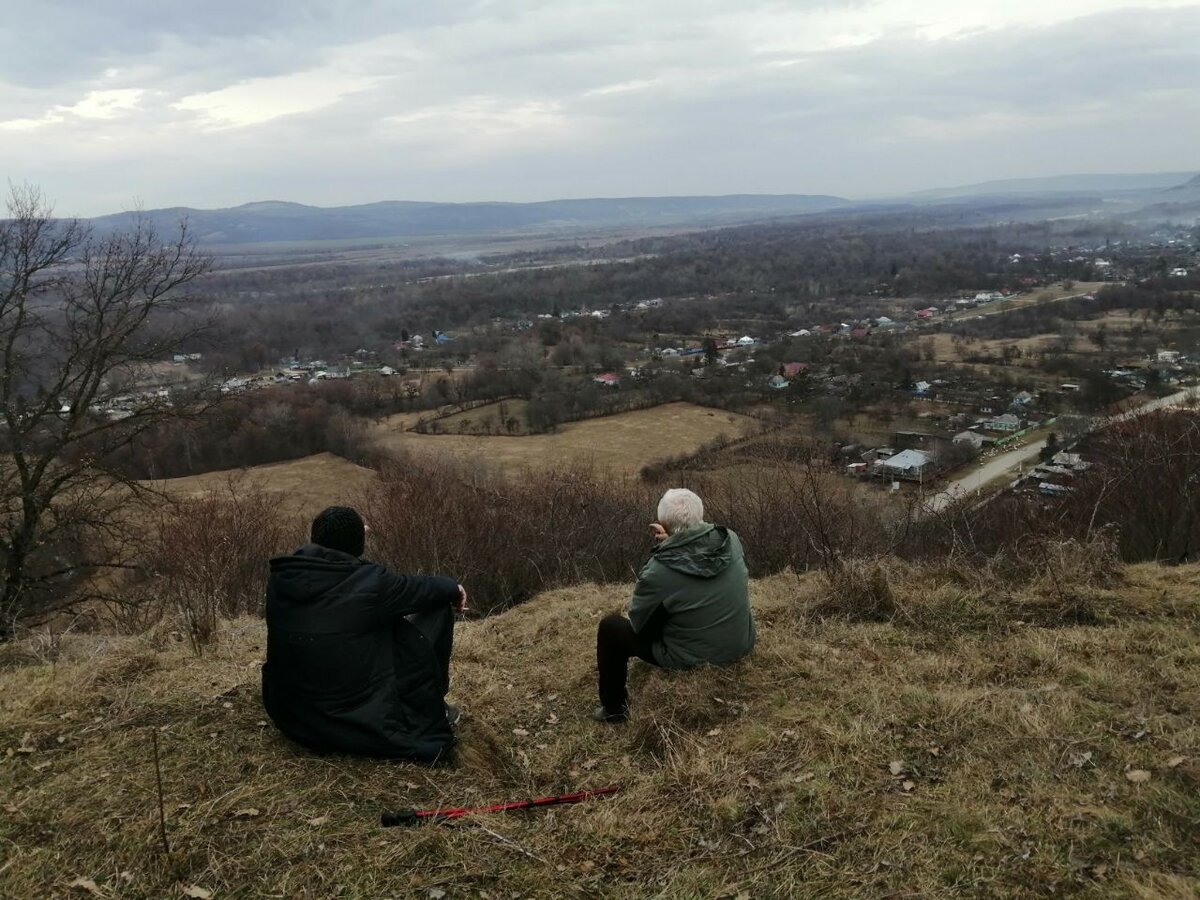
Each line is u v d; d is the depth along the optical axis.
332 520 3.38
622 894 2.41
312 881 2.50
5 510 10.18
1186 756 2.82
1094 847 2.43
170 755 3.27
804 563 7.89
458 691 4.10
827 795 2.81
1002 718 3.22
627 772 3.19
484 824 2.79
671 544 3.80
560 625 5.23
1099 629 4.14
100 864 2.59
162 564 9.23
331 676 3.19
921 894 2.29
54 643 5.53
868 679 3.73
